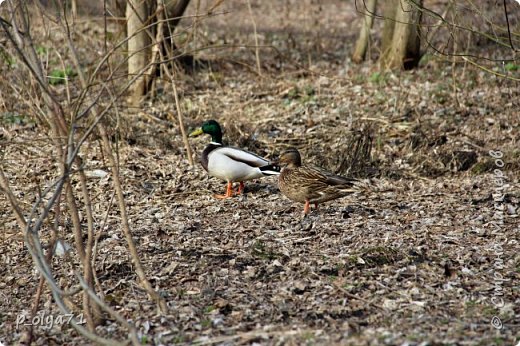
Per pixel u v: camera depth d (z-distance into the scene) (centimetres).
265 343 853
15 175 1448
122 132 1630
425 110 1800
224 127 1725
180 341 880
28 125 1678
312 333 873
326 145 1595
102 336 916
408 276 1052
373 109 1808
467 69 2052
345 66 2241
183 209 1318
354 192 1337
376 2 2205
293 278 1045
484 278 1048
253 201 1361
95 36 2267
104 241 1177
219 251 1134
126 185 1417
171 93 1944
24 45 884
